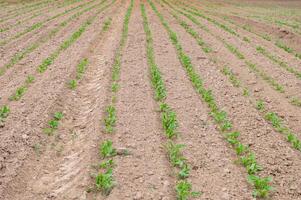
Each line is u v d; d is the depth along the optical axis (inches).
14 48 649.6
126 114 392.8
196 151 326.6
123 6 1336.1
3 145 320.2
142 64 571.2
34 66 545.6
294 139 357.1
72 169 297.6
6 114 379.2
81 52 628.7
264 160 319.3
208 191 272.1
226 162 311.3
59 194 267.6
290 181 292.4
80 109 417.1
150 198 262.2
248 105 436.5
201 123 382.0
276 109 436.8
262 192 269.9
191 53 655.8
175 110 410.3
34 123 364.8
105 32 808.9
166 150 326.6
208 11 1342.3
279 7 1679.4
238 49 704.4
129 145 330.3
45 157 314.0
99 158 309.3
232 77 530.0
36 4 1337.4
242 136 361.7
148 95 447.5
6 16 1024.2
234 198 265.4
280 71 575.5
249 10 1465.3
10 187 270.2
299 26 1023.0
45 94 437.1
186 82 502.6
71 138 350.0
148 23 944.3
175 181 283.9
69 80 493.7
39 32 786.8
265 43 783.1
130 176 285.7
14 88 454.9
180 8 1382.9
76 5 1325.0
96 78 511.2
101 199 261.1
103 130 355.3
